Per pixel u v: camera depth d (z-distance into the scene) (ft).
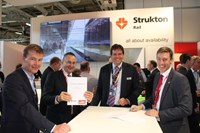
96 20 20.08
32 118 4.80
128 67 8.59
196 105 10.52
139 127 4.56
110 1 22.88
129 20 19.63
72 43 20.85
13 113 5.26
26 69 5.59
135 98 8.22
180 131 6.18
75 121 5.07
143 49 19.29
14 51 26.48
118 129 4.41
